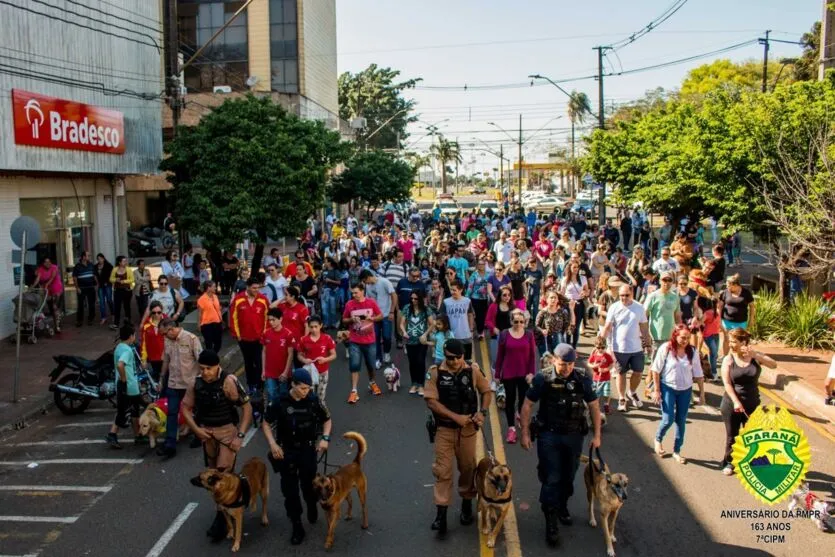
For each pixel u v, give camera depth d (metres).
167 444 10.13
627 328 11.59
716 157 18.45
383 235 27.64
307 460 7.49
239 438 8.02
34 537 7.81
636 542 7.46
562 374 7.45
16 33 16.77
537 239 27.80
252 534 7.79
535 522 7.93
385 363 14.90
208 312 13.99
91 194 21.83
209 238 19.89
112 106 21.06
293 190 20.05
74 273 19.08
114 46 21.27
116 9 21.38
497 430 10.89
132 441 10.98
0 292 17.27
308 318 11.03
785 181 15.95
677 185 21.64
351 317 12.46
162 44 24.86
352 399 12.38
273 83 47.28
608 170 34.91
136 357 11.08
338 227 33.88
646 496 8.55
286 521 8.11
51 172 19.08
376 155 43.75
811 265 15.88
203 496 8.80
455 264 18.20
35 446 10.88
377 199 43.38
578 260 14.73
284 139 20.52
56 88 18.36
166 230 39.06
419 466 9.55
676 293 12.73
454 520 8.02
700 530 7.72
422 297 12.81
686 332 9.45
